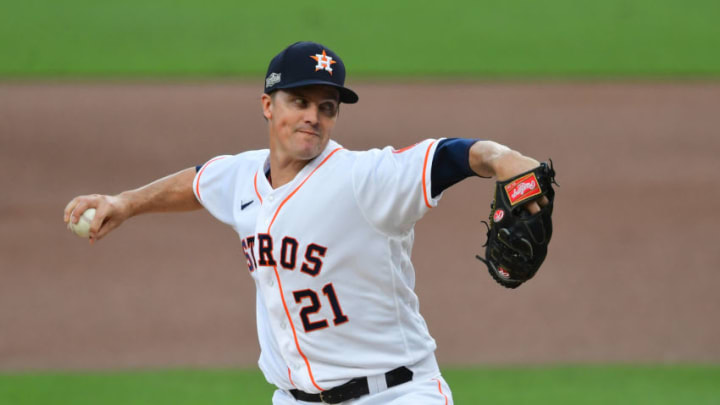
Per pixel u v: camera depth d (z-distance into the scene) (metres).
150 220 50.81
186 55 84.25
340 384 14.58
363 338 14.36
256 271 15.11
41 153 59.84
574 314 38.53
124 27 92.12
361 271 14.03
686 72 79.31
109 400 28.62
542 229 12.23
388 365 14.43
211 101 72.25
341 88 13.87
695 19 94.56
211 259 45.09
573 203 52.69
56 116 67.69
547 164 12.07
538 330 36.88
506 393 29.33
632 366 32.78
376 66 81.38
